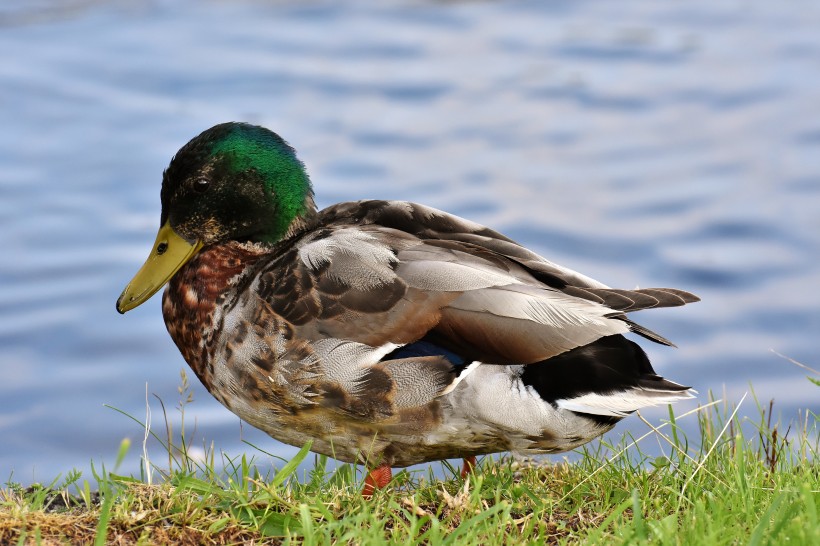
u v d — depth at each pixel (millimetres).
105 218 16062
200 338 7039
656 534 5477
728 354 13289
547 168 18312
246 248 7266
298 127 19641
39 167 17375
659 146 19016
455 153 18812
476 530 5652
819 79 21609
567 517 6184
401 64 22797
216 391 6965
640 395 6285
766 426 7258
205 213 7250
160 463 10789
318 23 25125
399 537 5742
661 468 6867
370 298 6414
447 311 6328
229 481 6301
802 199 16938
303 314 6488
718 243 15828
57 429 11477
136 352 13023
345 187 17547
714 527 5500
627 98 21094
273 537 5867
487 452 6742
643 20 25734
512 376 6297
